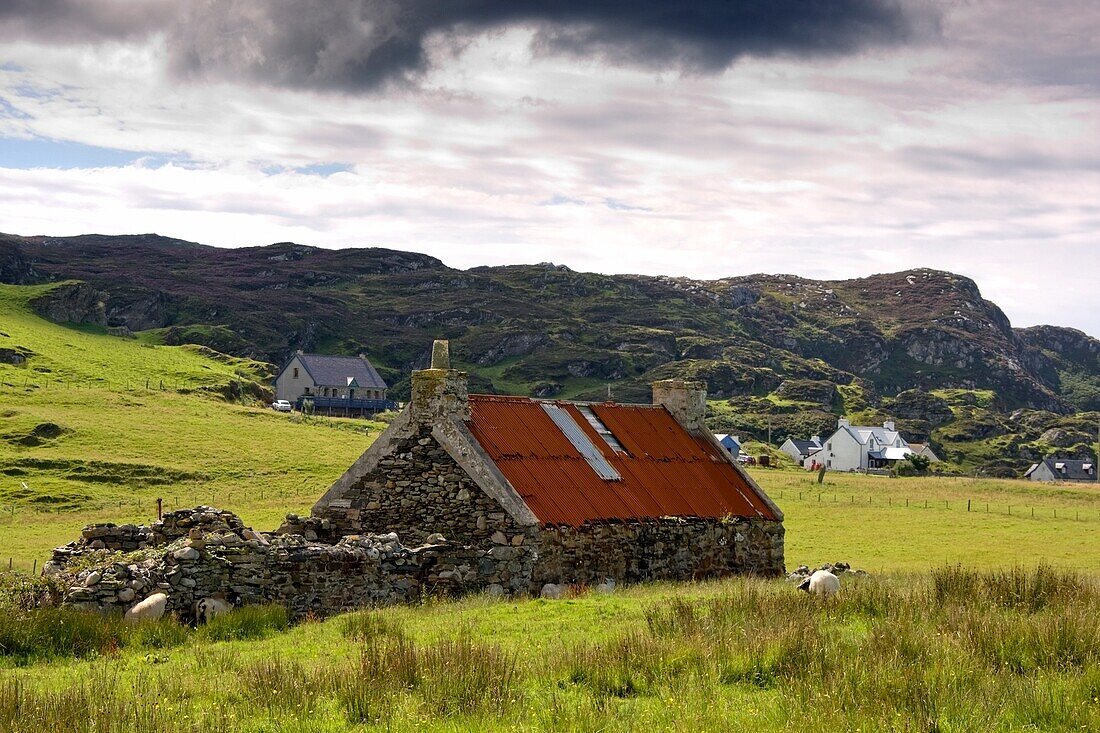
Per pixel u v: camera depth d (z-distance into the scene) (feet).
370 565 95.14
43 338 544.62
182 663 65.31
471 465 108.88
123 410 381.40
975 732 47.65
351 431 408.87
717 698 53.31
